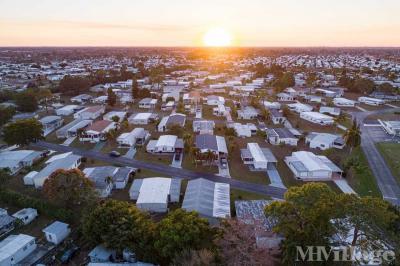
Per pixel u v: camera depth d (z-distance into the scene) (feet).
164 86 543.39
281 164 230.89
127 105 423.64
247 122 344.69
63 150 256.52
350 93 517.96
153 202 162.40
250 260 108.06
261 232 128.98
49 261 128.67
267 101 437.58
